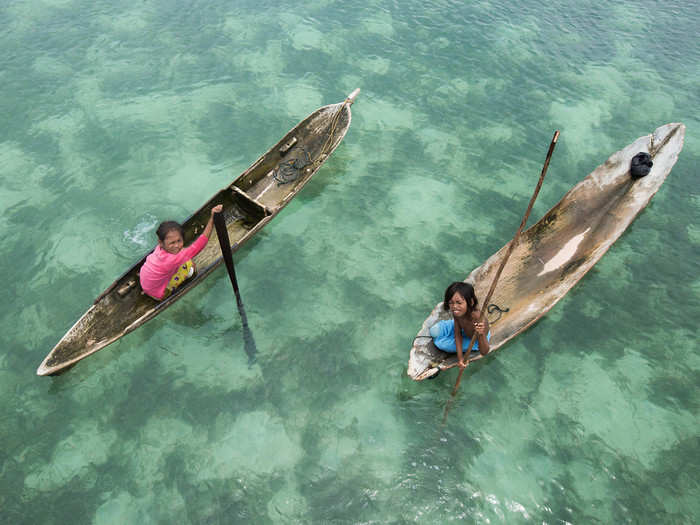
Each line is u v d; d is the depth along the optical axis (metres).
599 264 7.21
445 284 6.92
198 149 8.98
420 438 5.35
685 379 5.92
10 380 5.69
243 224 7.48
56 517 4.69
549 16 13.05
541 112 10.05
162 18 12.43
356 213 7.91
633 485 5.00
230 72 10.77
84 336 5.73
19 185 8.15
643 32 12.55
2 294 6.58
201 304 6.57
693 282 7.00
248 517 4.74
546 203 8.20
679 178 8.59
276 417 5.49
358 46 11.70
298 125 8.62
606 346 6.23
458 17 12.86
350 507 4.83
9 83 10.27
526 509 4.84
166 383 5.75
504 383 5.83
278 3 13.20
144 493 4.88
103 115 9.59
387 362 6.02
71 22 12.17
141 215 7.71
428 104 10.19
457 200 8.23
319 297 6.73
